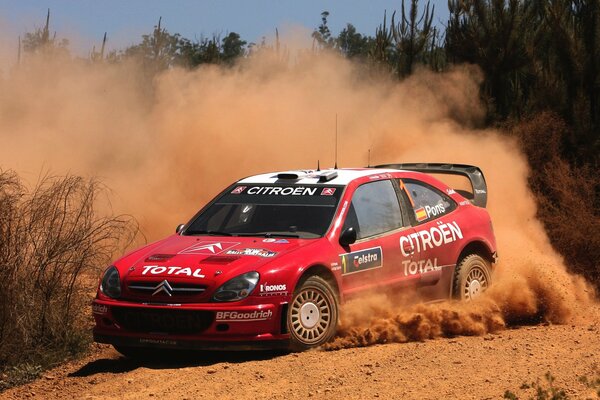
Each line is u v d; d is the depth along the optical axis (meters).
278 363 11.00
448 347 11.80
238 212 12.96
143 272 11.44
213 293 11.05
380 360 11.06
